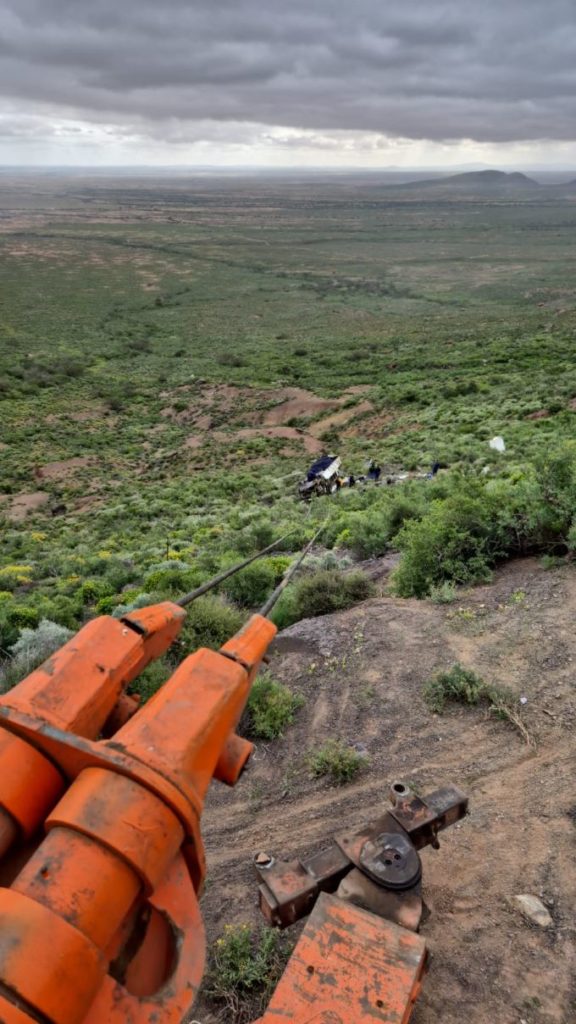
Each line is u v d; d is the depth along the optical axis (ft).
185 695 4.64
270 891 7.07
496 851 12.09
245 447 170.71
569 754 14.44
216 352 351.25
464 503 26.55
